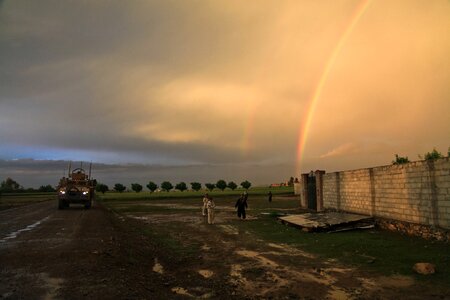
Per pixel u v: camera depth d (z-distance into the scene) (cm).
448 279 903
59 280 786
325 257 1234
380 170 1927
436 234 1426
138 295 734
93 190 3422
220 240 1680
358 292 835
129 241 1455
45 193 11531
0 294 684
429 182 1492
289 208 3638
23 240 1312
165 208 4044
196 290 874
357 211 2247
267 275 1020
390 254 1219
